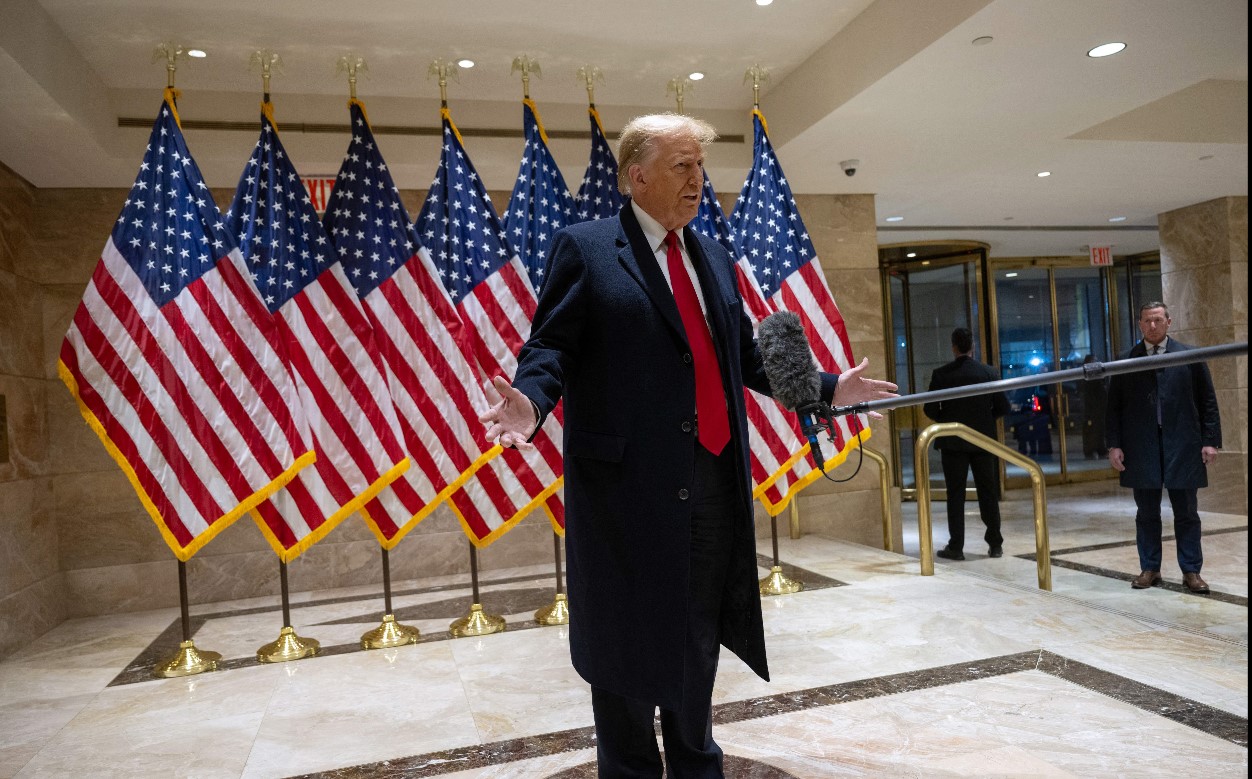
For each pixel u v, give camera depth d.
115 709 3.95
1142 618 4.54
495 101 6.56
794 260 5.41
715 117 6.94
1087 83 5.46
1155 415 5.82
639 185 2.17
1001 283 12.79
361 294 4.78
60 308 6.25
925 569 5.86
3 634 5.15
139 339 4.25
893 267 11.76
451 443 4.85
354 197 4.84
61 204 6.29
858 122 6.03
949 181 7.98
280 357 4.46
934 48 4.83
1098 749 2.84
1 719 3.88
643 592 2.03
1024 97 5.67
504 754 3.12
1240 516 8.98
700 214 5.39
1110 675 3.61
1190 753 2.79
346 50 5.48
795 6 5.27
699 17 5.33
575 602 2.13
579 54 5.75
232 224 4.68
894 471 11.64
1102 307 13.18
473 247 5.04
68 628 5.89
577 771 2.92
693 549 2.16
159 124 4.44
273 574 6.65
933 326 11.69
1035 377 2.64
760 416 5.34
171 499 4.28
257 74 5.76
